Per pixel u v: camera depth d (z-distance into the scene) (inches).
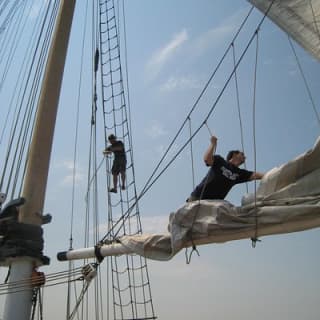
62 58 338.6
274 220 191.8
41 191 301.9
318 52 207.8
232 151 246.1
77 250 292.8
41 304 285.0
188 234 213.3
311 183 188.4
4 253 277.4
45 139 312.7
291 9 208.8
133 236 258.2
